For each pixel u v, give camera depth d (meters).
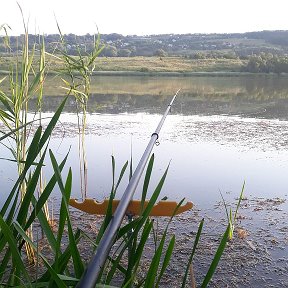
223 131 10.54
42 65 4.12
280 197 5.88
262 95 19.20
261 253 4.26
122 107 14.84
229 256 4.20
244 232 4.70
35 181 1.51
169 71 33.72
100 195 5.83
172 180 6.53
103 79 27.42
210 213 5.27
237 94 19.53
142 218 1.55
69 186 1.47
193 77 30.73
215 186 6.30
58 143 8.82
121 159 7.69
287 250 4.33
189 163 7.50
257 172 7.04
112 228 1.40
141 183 6.30
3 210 1.53
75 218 5.05
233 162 7.62
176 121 12.08
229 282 3.76
